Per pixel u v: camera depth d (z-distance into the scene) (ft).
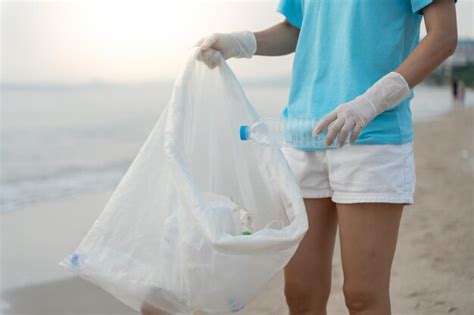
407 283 10.44
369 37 6.16
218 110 6.38
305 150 6.61
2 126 51.11
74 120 55.16
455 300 9.66
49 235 17.12
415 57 5.74
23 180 29.04
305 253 6.80
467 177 20.34
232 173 6.35
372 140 6.02
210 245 5.09
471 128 38.34
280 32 7.35
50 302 11.34
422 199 16.88
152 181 5.85
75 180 28.68
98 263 5.65
